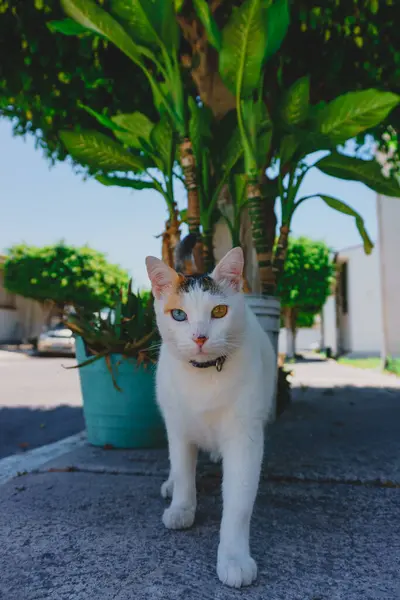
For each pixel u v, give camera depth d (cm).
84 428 388
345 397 513
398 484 211
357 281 1681
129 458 253
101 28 279
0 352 1570
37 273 1652
